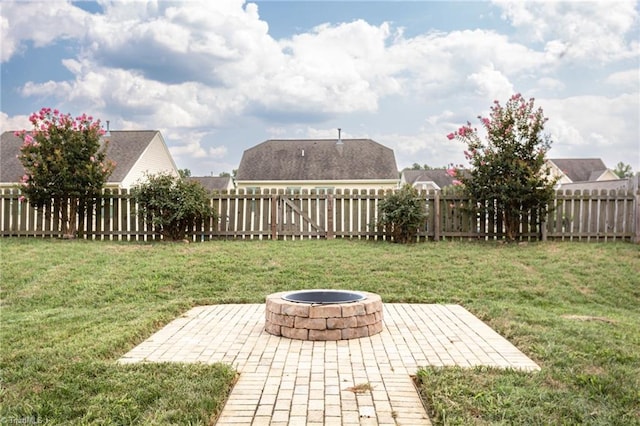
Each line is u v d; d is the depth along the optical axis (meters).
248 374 3.76
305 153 27.69
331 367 3.93
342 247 9.77
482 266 8.22
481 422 2.80
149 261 8.52
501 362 4.01
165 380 3.46
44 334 4.79
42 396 3.20
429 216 10.92
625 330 5.05
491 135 10.45
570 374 3.59
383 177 25.88
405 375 3.73
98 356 4.07
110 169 11.46
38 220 11.50
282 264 8.42
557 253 9.06
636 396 3.17
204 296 6.97
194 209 10.70
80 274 7.74
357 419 2.92
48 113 10.97
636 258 8.66
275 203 11.18
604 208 10.60
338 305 4.81
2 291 7.00
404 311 6.12
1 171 20.28
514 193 10.06
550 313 5.87
